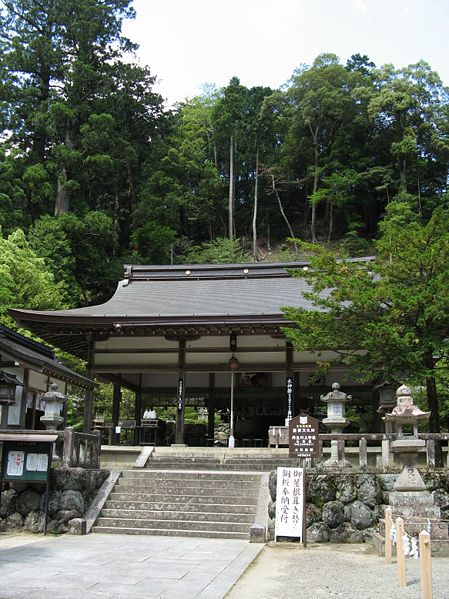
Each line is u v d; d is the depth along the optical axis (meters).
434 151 54.34
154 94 50.53
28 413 15.70
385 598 5.89
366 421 23.34
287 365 18.80
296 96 58.84
